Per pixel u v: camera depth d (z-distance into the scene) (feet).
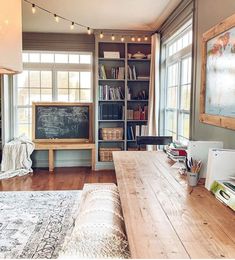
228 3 7.97
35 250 8.34
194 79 10.95
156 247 3.68
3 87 17.88
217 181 5.91
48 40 18.88
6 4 2.88
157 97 16.76
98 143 19.02
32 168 18.88
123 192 5.96
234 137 7.49
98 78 18.44
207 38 9.21
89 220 6.04
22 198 12.99
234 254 3.51
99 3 13.10
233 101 7.38
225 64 7.85
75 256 5.07
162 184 6.54
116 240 5.38
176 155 9.13
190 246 3.71
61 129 19.30
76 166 19.70
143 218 4.62
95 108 18.63
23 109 19.58
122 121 19.12
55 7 13.66
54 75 19.53
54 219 10.60
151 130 17.04
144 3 13.08
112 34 18.02
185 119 13.60
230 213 4.86
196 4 10.73
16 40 3.10
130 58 18.62
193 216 4.72
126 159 9.41
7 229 9.74
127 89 18.65
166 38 15.61
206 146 7.01
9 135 18.78
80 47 19.13
